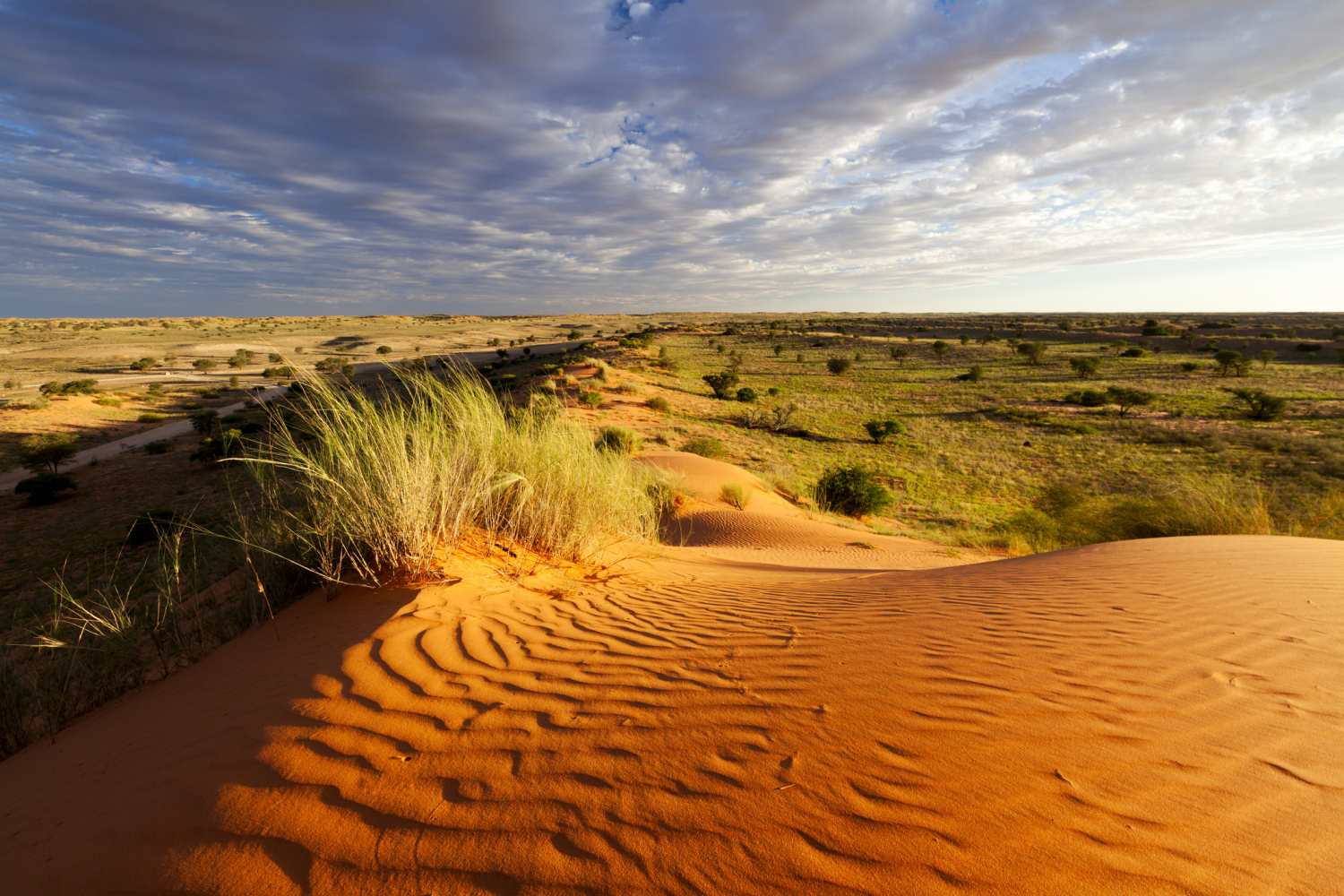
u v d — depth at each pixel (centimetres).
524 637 338
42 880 177
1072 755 200
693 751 213
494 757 215
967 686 256
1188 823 166
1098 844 159
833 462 3341
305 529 455
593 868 161
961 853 158
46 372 8288
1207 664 272
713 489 1881
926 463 3362
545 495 571
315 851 174
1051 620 345
